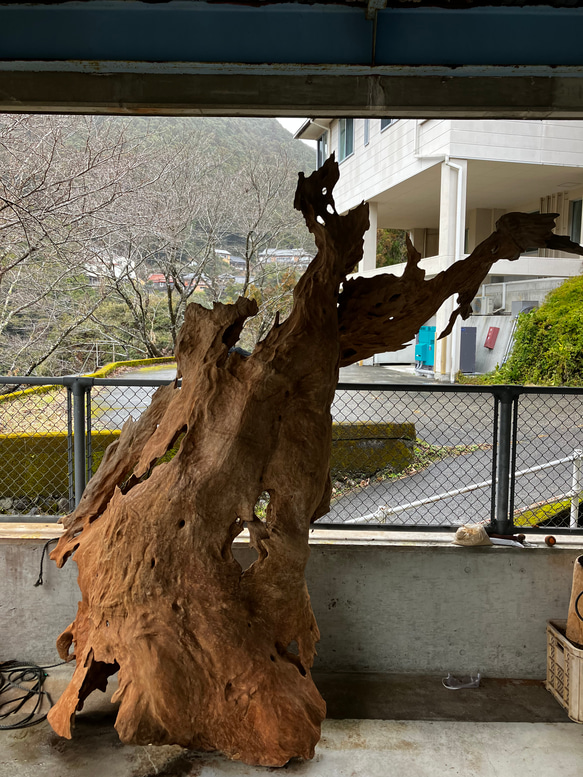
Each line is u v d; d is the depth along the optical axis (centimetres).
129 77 289
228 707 248
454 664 348
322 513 300
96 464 521
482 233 1792
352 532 363
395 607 345
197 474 255
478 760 272
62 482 509
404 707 316
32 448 504
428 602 345
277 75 289
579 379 1030
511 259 307
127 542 262
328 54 281
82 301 1310
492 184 1442
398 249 2873
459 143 1201
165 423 291
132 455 319
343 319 291
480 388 354
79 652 283
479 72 285
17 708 305
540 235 300
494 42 279
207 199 1591
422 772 263
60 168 920
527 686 340
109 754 273
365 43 279
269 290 1836
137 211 1181
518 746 283
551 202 1566
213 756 271
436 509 520
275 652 260
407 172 1305
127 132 1216
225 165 1777
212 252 1684
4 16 275
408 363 1806
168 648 247
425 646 347
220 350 267
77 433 359
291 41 279
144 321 1528
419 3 269
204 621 249
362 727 295
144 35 278
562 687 319
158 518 256
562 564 342
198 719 247
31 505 503
